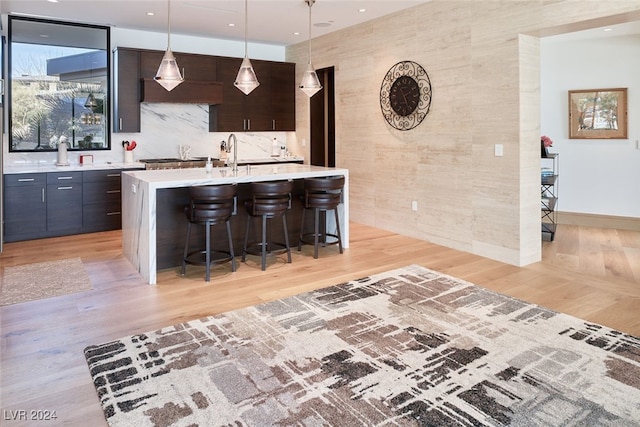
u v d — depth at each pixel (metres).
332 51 6.99
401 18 5.77
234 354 2.73
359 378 2.45
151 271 4.04
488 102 4.80
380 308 3.46
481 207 4.98
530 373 2.50
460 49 5.05
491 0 4.67
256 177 4.54
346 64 6.75
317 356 2.71
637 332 3.02
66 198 5.94
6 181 5.52
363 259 4.90
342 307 3.49
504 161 4.70
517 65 4.48
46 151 6.18
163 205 4.47
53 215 5.86
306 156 7.78
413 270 4.48
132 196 4.49
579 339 2.92
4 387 2.38
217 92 6.96
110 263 4.71
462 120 5.11
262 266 4.49
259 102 7.55
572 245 5.61
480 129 4.91
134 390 2.34
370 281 4.12
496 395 2.29
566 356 2.69
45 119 6.12
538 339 2.92
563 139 7.10
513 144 4.59
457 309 3.44
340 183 4.93
